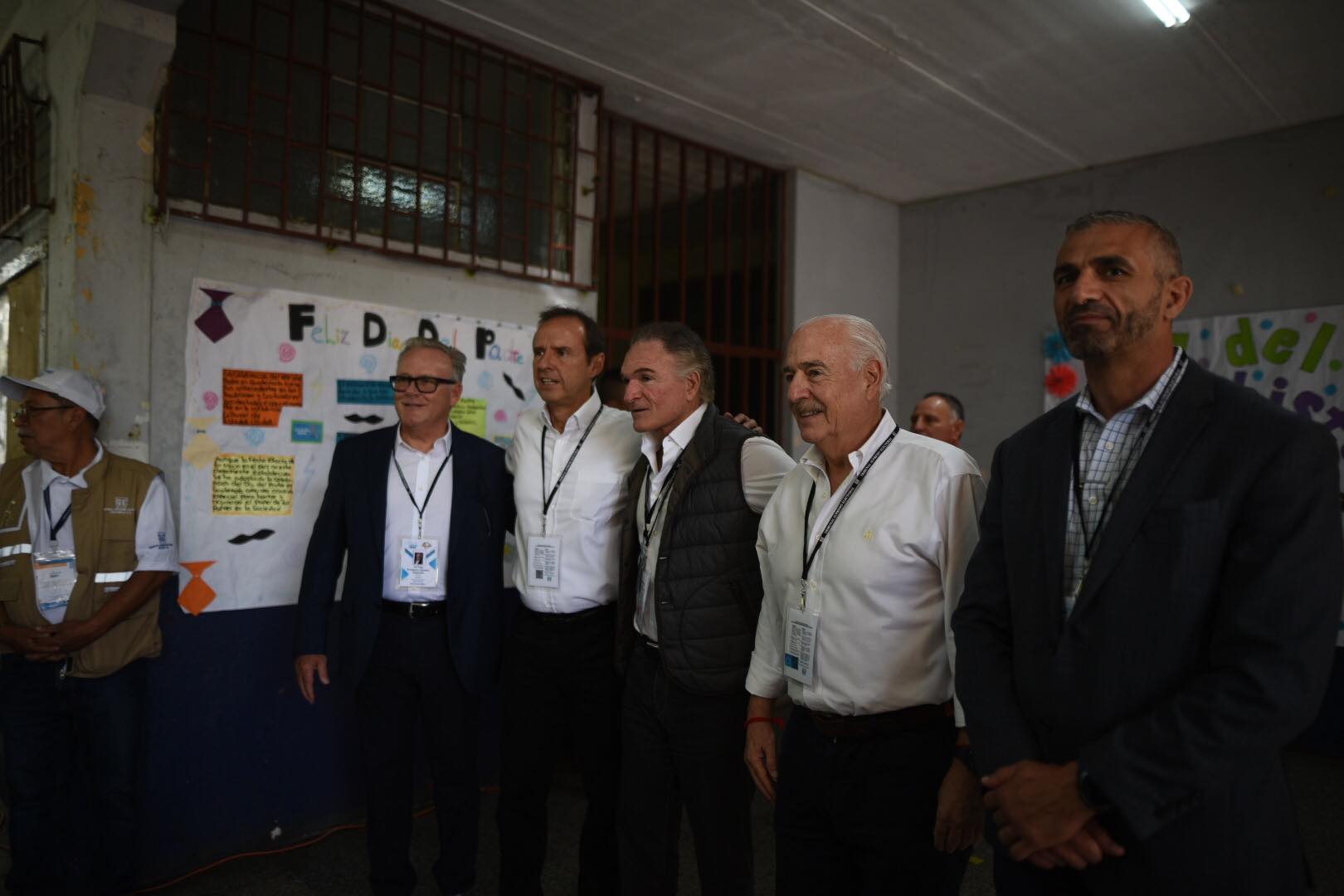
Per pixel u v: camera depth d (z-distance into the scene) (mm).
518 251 3324
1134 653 1065
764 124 3969
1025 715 1188
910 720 1431
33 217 2641
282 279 2686
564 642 2104
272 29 2676
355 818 2838
